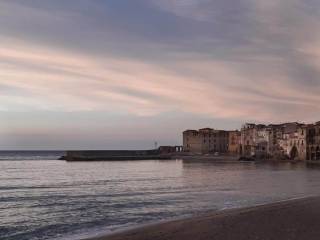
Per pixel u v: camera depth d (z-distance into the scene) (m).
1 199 53.56
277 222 30.25
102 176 105.31
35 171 128.12
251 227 28.58
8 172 122.06
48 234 31.45
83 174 113.81
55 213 41.72
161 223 32.03
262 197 56.03
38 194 59.91
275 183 82.94
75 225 35.09
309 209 36.50
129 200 52.06
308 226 28.47
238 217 32.91
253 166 168.62
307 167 159.88
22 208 45.34
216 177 102.50
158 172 125.19
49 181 87.81
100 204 48.25
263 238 25.03
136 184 80.25
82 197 55.75
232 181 88.44
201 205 47.28
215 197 55.66
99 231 32.03
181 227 29.75
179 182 85.56
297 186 75.44
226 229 28.19
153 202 49.97
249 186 75.19
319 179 95.06
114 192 62.97
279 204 41.06
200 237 26.16
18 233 31.89
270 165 177.62
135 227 31.56
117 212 42.12
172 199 53.06
